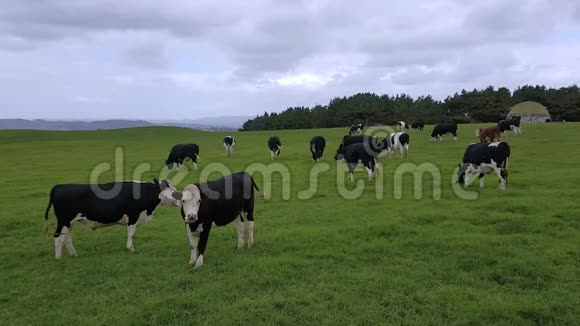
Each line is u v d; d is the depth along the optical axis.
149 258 8.74
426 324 5.66
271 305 6.20
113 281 7.49
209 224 8.13
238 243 9.17
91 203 8.71
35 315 6.36
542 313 5.80
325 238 9.56
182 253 9.03
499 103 92.44
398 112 100.12
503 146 13.98
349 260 8.11
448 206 12.32
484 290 6.57
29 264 8.80
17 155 34.66
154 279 7.55
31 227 11.81
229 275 7.53
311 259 8.23
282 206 13.59
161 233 10.71
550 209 11.13
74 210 8.63
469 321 5.66
